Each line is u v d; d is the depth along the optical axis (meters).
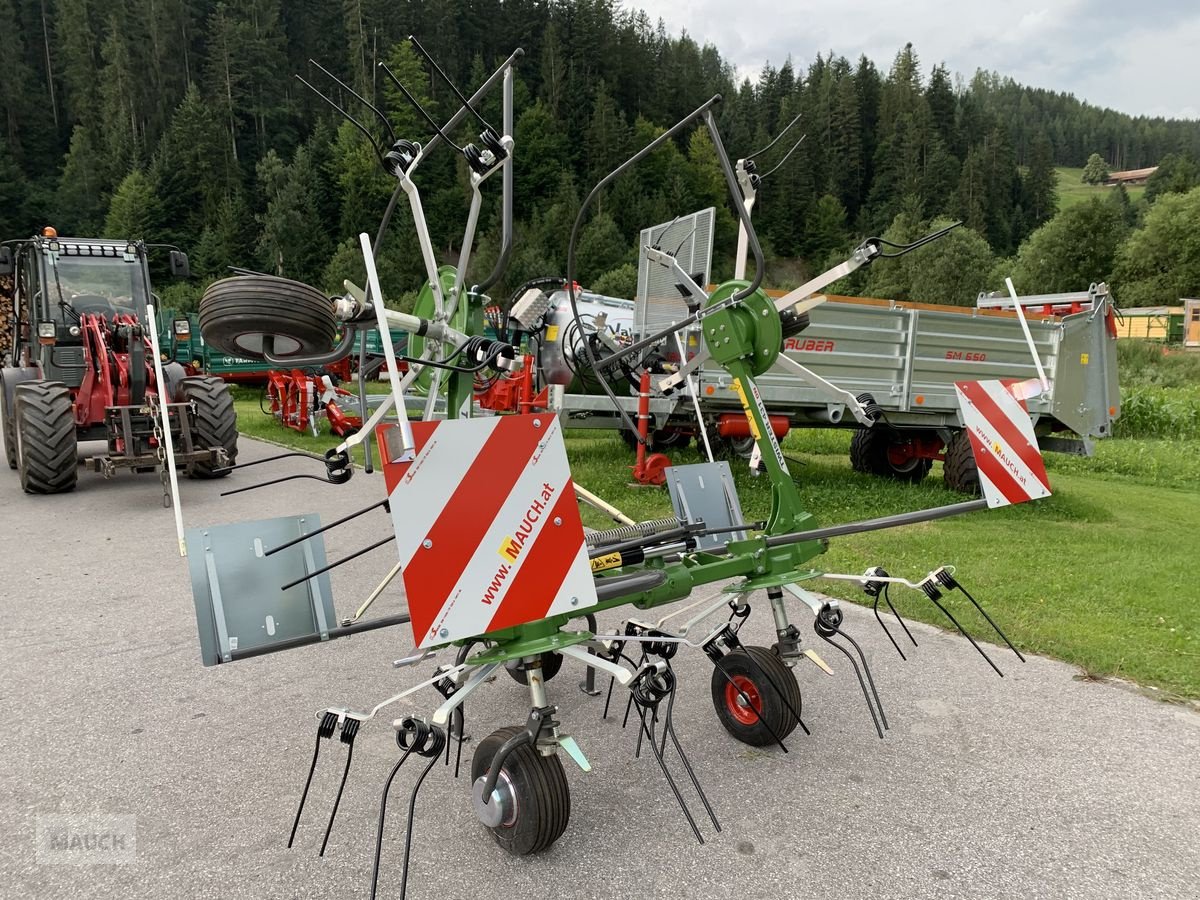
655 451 10.70
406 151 2.83
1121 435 15.07
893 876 2.34
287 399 13.56
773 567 3.14
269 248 57.06
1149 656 3.95
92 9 78.25
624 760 3.04
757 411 3.13
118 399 8.50
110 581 5.42
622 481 8.01
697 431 9.27
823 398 7.78
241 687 3.75
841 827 2.59
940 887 2.29
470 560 2.10
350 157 61.44
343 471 2.62
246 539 2.33
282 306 2.59
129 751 3.13
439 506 2.05
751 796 2.77
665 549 3.01
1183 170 86.62
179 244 62.09
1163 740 3.18
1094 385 8.42
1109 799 2.76
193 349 18.94
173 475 2.56
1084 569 5.53
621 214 64.69
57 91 76.25
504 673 3.91
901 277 57.16
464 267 2.88
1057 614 4.58
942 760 3.02
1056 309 9.28
